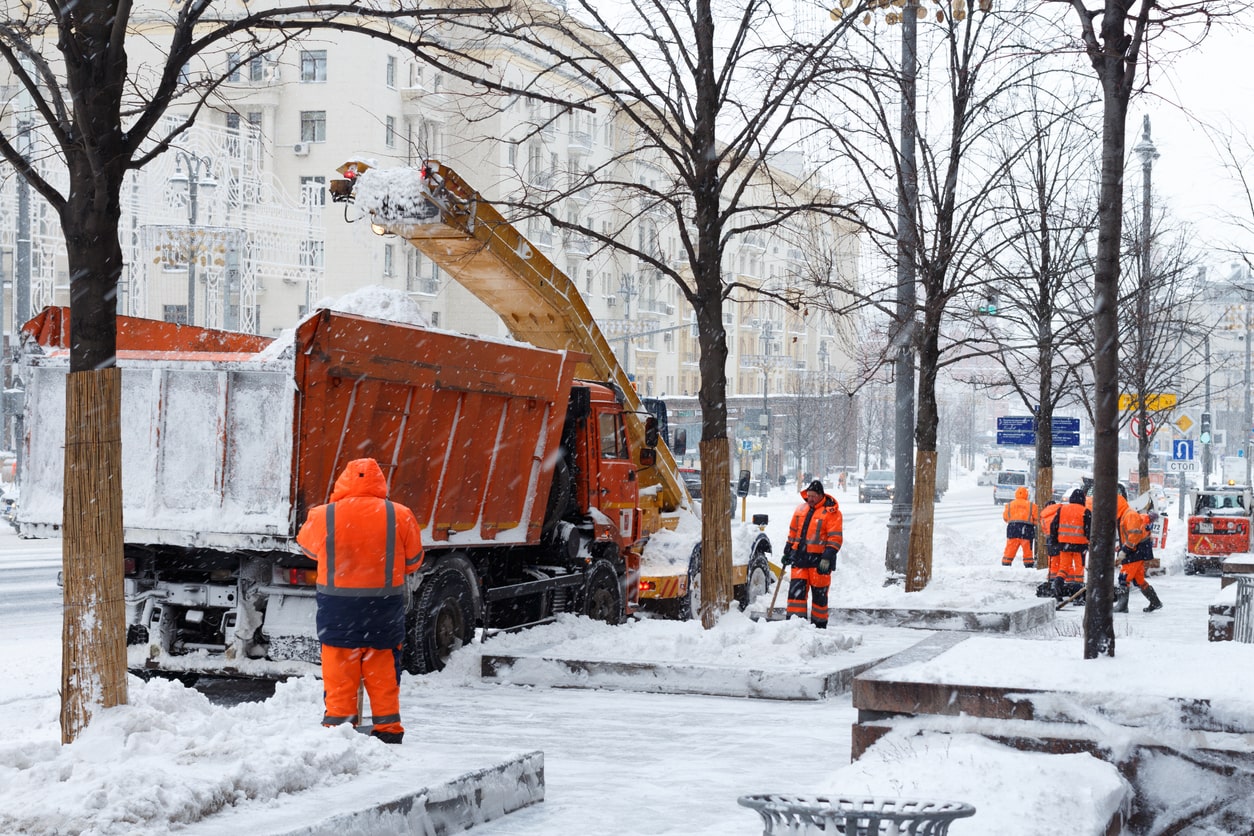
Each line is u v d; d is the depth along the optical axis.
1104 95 8.57
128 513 11.82
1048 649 8.38
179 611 12.42
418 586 12.89
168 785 5.98
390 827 6.39
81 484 7.16
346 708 8.33
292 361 11.34
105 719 6.93
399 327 12.12
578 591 15.72
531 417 14.28
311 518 8.47
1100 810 6.20
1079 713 7.04
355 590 8.29
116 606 7.19
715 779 8.58
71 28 7.20
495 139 16.09
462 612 13.53
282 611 12.02
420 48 8.82
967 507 81.25
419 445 12.70
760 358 87.75
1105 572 8.12
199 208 50.38
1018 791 6.42
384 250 65.00
